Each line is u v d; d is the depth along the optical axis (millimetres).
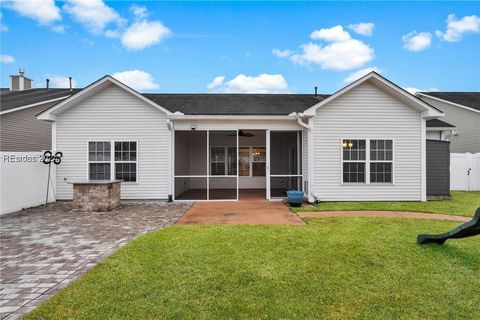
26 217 7523
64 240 5367
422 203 9320
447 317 2906
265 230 5871
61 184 10211
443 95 18266
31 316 2777
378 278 3688
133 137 10250
